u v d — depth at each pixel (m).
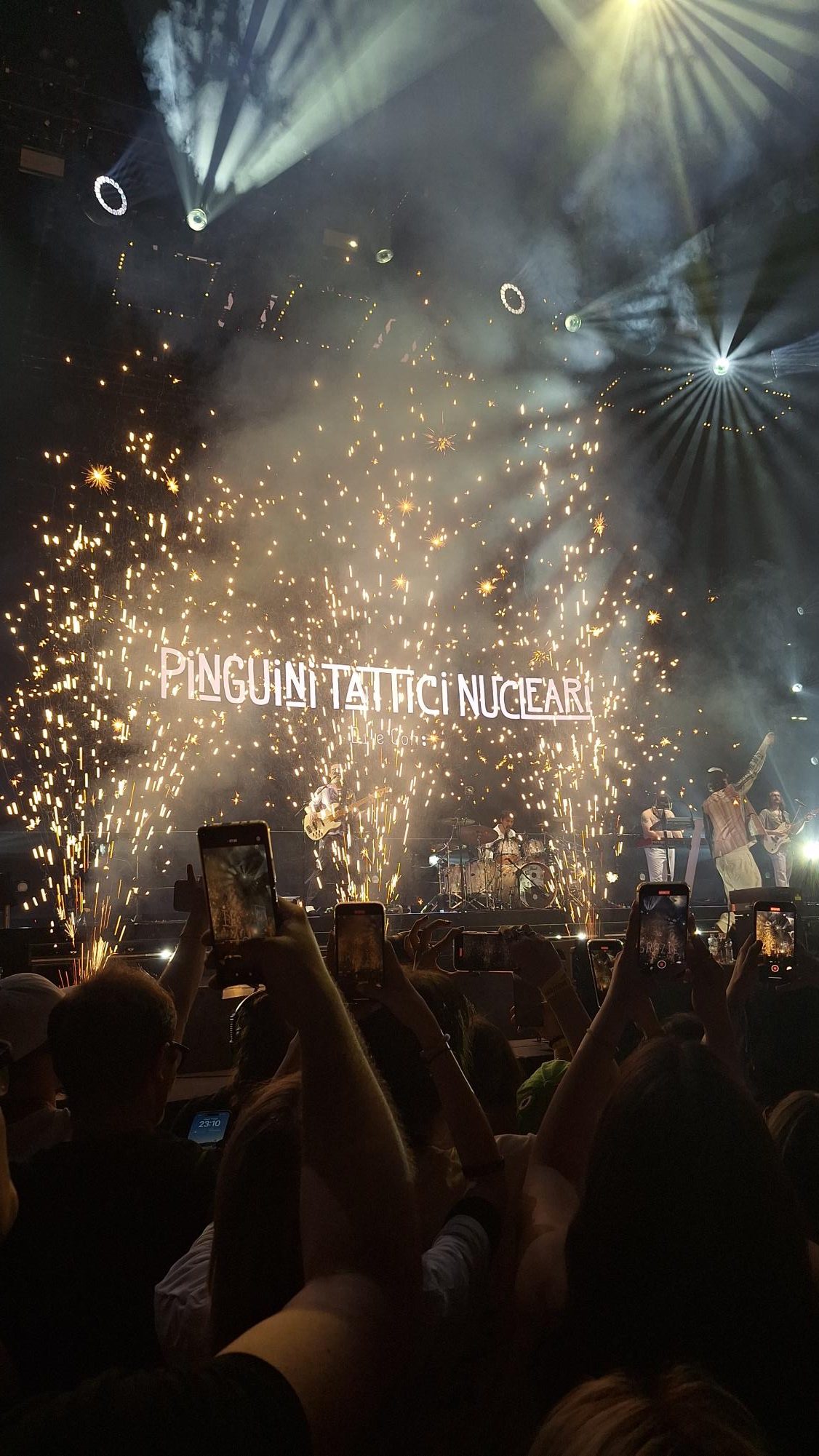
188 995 1.79
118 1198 1.40
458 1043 1.57
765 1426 0.78
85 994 1.53
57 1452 0.51
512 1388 1.02
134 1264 1.36
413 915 6.70
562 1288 0.98
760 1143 0.87
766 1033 2.12
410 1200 0.68
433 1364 0.94
